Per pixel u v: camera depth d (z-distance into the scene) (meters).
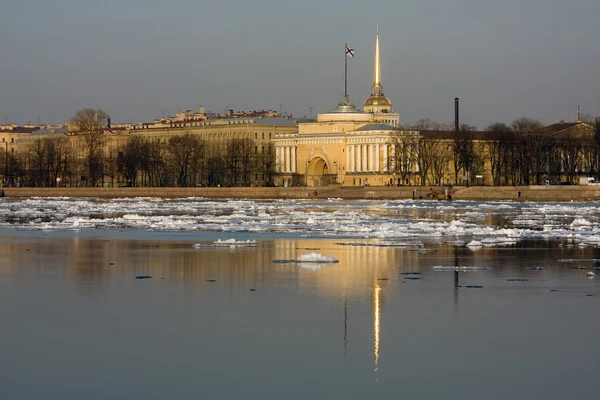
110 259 127.19
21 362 72.75
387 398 65.19
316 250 138.25
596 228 181.62
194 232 173.00
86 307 91.38
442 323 84.31
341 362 72.69
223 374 69.94
